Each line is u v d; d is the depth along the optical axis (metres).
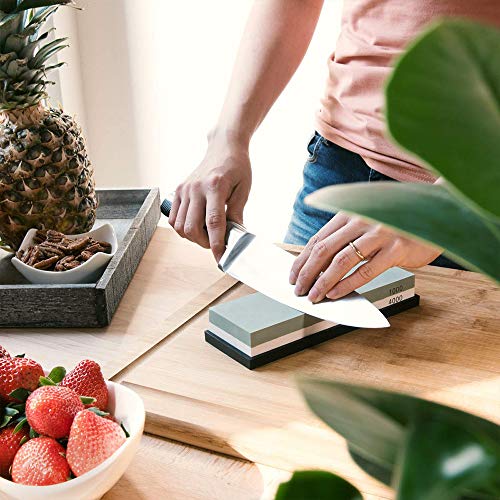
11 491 0.59
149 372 0.87
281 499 0.30
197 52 2.20
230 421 0.76
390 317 0.97
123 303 1.08
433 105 0.20
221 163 1.14
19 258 1.15
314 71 2.09
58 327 1.02
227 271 1.02
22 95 1.16
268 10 1.23
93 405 0.68
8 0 1.15
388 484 0.33
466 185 0.20
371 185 0.26
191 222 1.11
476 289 1.04
